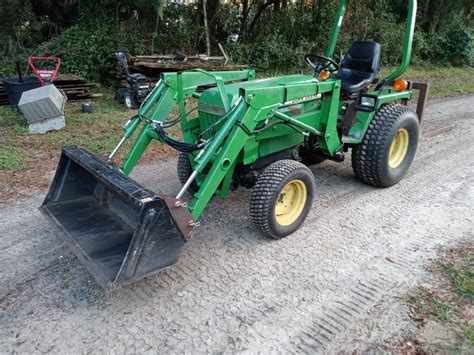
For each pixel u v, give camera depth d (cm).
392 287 281
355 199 417
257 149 340
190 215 256
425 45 1530
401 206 402
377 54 436
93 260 250
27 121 606
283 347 230
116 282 230
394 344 232
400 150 448
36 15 1056
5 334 237
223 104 301
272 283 285
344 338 237
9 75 857
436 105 886
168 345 231
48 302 262
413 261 311
